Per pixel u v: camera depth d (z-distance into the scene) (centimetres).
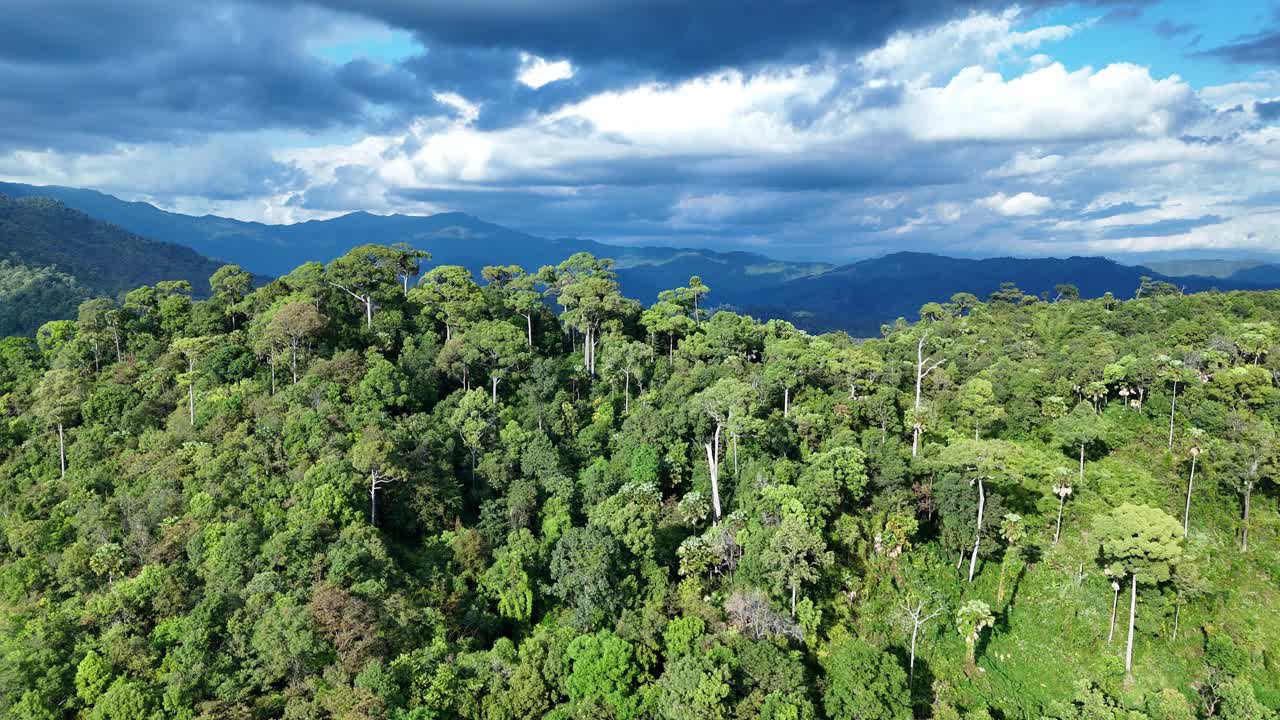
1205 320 14900
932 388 12025
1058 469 8744
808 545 6988
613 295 12656
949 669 7312
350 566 6725
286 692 5797
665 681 5988
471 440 9319
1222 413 10006
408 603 6706
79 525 7812
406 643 6309
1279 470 8469
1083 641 7625
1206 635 7569
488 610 7269
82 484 8462
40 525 7825
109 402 9825
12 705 5609
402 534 8175
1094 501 9006
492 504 8481
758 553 7269
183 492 7925
